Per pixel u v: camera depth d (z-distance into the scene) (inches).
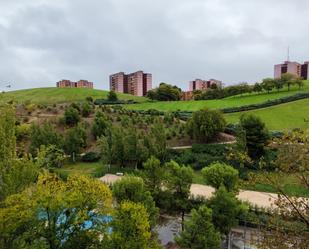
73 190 773.3
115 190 1149.7
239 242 1149.7
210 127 2331.4
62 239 745.6
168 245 1203.2
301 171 378.6
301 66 6382.9
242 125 1996.8
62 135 2514.8
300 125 2699.3
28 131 2650.1
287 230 389.1
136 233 759.1
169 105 3912.4
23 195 729.6
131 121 2758.4
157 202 1306.6
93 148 2561.5
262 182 417.4
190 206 1294.3
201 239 973.8
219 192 1143.0
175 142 2448.3
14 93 5433.1
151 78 7190.0
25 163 859.4
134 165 2199.8
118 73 7190.0
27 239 715.4
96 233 784.3
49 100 4840.1
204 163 2007.9
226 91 4458.7
